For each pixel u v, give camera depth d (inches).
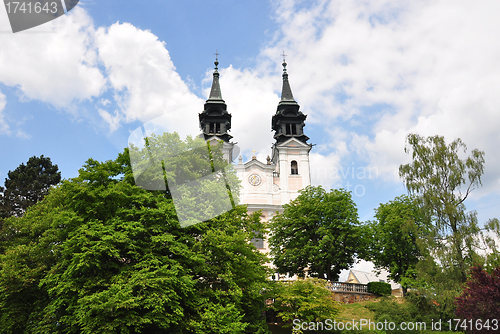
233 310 771.4
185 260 745.0
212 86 2272.4
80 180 805.9
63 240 762.8
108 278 696.4
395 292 1907.0
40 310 782.5
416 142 1215.6
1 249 1047.0
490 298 839.7
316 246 1411.2
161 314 668.7
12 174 1644.9
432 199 1106.1
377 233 1549.0
